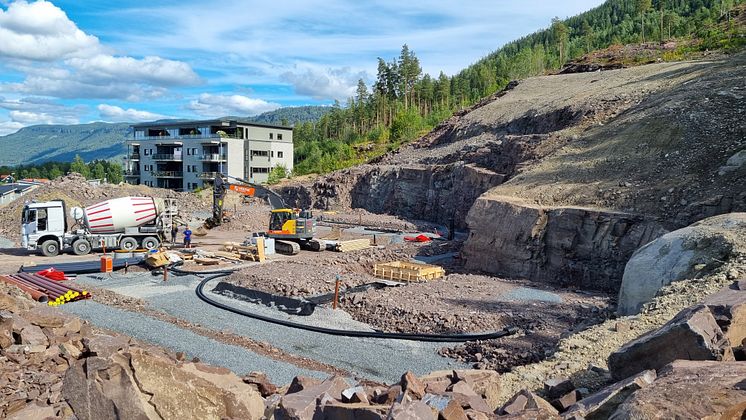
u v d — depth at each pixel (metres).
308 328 16.83
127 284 22.53
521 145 40.62
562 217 24.73
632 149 29.36
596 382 9.16
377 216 49.97
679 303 12.52
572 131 37.72
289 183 64.31
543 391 9.21
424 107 100.25
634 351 8.48
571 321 17.12
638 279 15.96
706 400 5.39
